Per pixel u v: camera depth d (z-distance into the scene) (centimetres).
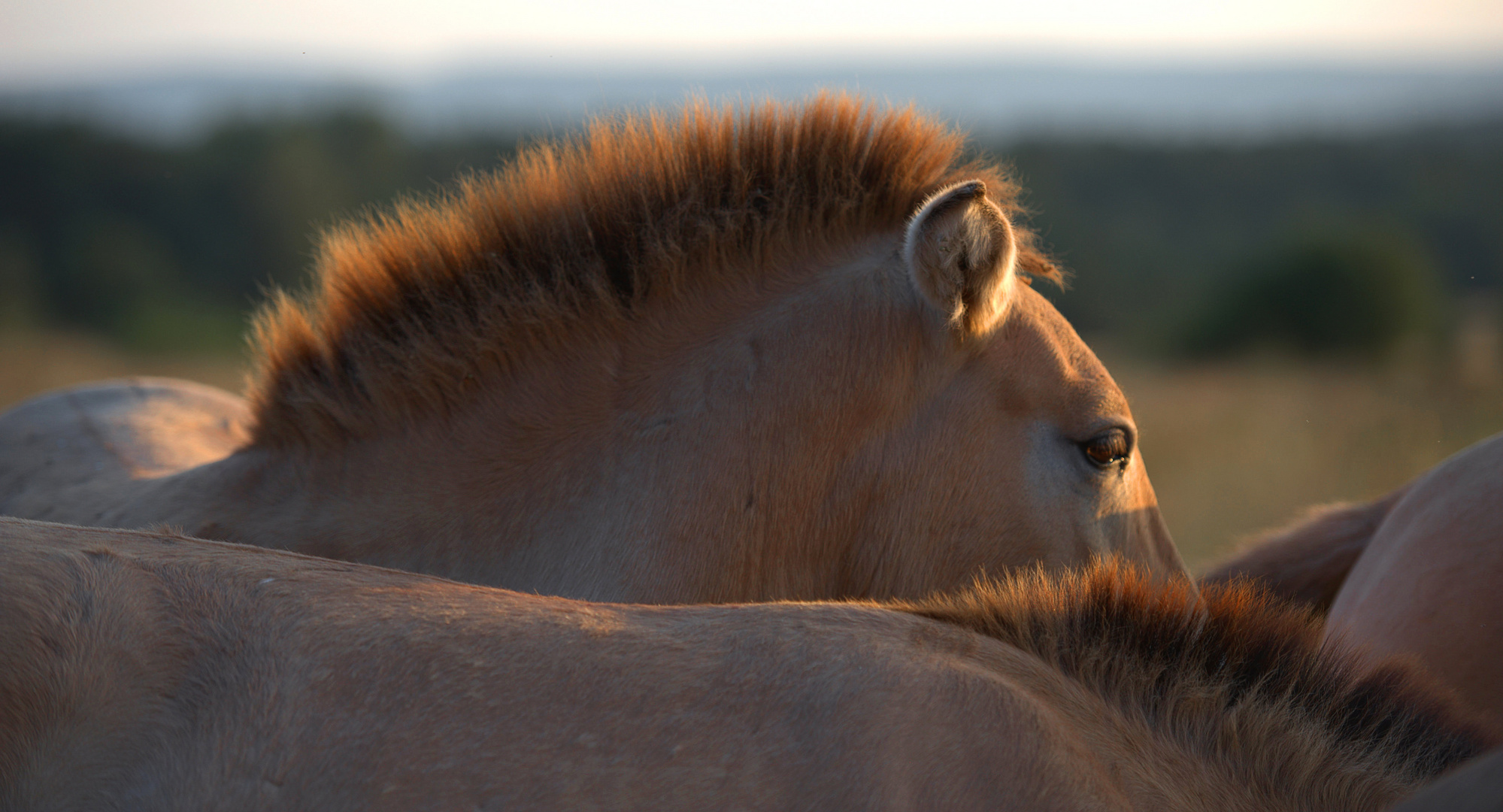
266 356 488
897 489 452
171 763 256
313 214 7119
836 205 483
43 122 7556
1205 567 634
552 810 237
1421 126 12950
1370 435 1739
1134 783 264
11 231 6819
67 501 598
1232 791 276
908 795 240
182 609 276
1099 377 476
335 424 462
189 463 688
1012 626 302
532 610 280
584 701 253
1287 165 10488
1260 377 3062
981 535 462
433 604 279
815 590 452
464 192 486
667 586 418
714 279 465
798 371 445
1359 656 324
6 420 785
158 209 7106
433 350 453
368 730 250
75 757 258
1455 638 441
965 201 410
